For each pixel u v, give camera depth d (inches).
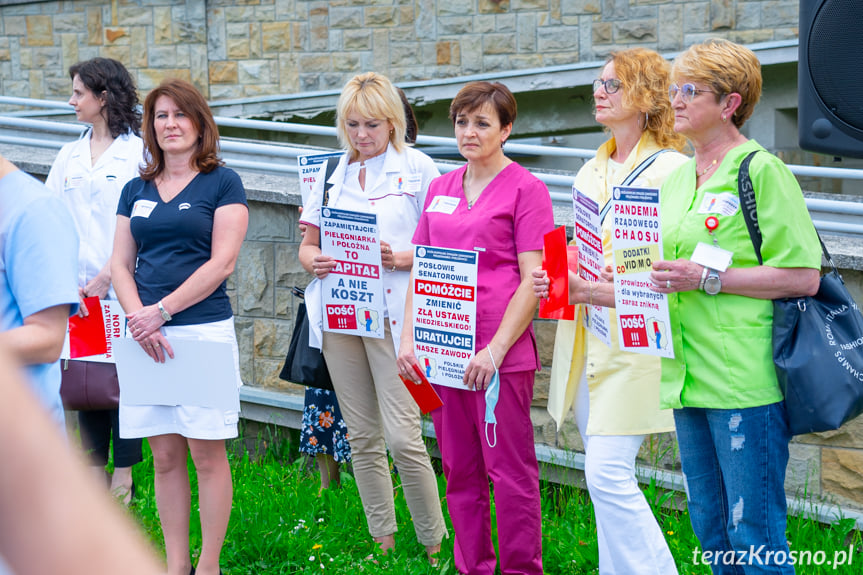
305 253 160.2
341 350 156.9
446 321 137.3
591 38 386.3
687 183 116.7
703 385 111.2
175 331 144.5
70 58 437.4
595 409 128.0
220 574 149.9
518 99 404.5
